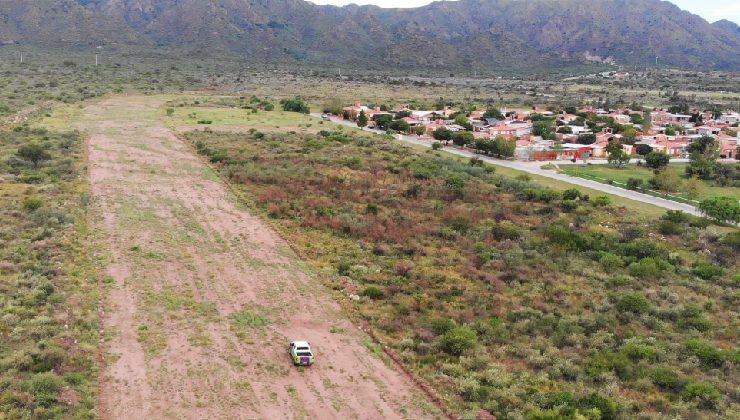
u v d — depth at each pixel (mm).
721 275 52938
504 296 46719
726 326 42688
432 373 34594
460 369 34844
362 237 59156
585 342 39156
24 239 50344
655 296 47406
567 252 57812
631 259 55375
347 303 43750
